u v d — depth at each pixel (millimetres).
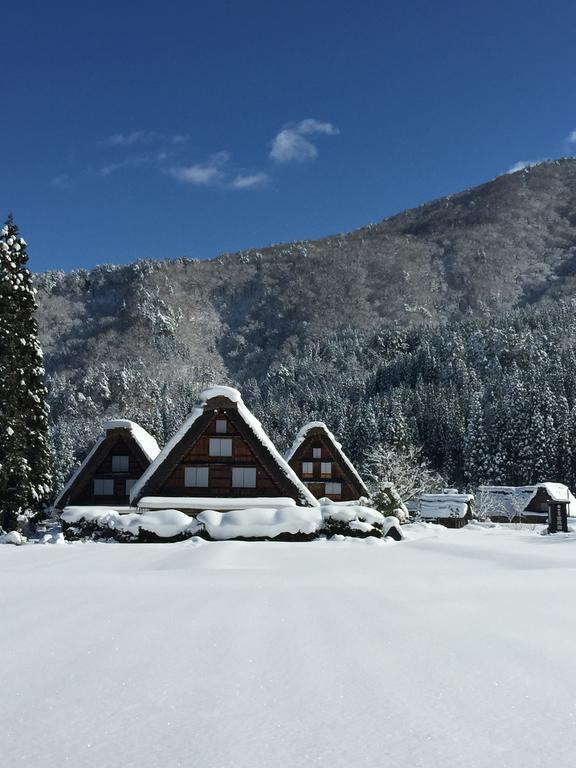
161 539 26984
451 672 4688
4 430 33500
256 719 3744
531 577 10766
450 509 64125
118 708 3955
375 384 170250
